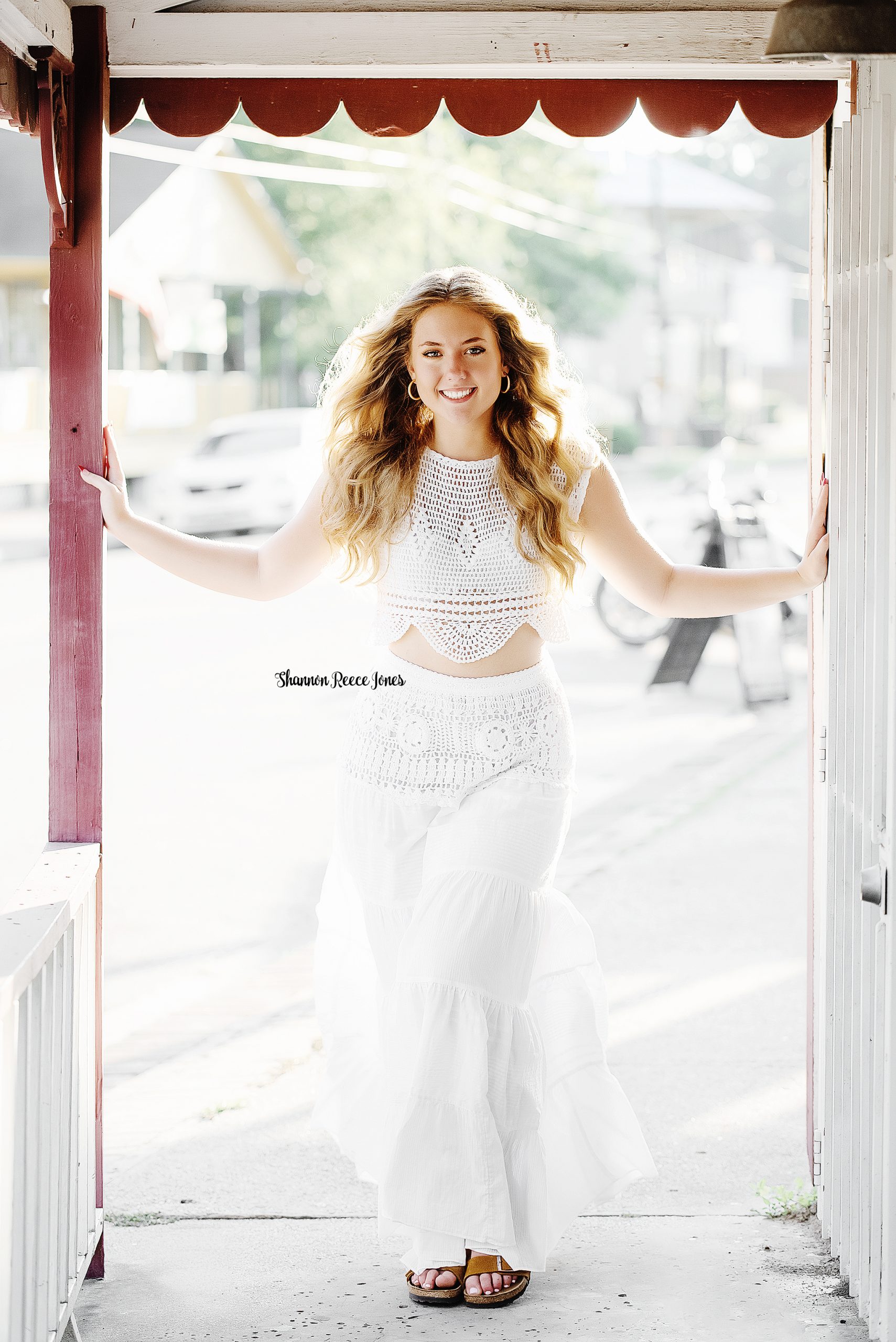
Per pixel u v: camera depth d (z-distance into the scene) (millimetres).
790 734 9273
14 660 11188
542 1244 2861
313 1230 3354
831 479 3172
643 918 5855
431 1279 2967
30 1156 2387
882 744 2746
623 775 8234
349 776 3100
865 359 2902
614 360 38000
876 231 2787
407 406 3117
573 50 3199
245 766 8297
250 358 24922
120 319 21500
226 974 5242
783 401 41750
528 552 3014
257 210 23969
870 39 2535
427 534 3035
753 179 46281
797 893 6203
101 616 3146
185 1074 4383
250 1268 3152
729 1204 3490
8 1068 2213
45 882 2814
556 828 2996
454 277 3055
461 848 2932
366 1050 3223
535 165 28547
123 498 3139
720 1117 4059
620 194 37031
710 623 10305
